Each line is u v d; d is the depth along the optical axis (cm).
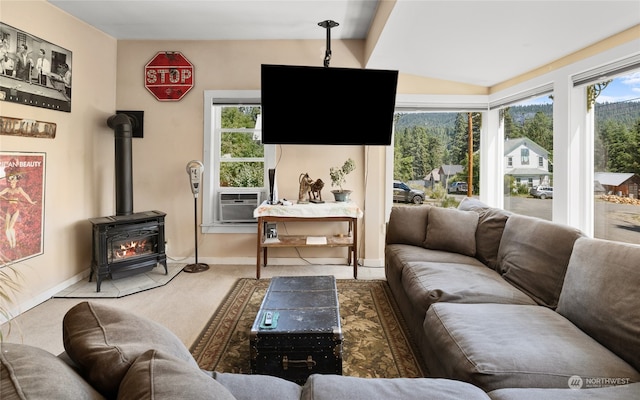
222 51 414
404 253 304
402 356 224
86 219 371
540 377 130
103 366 87
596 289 160
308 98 345
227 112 432
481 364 136
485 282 227
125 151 381
